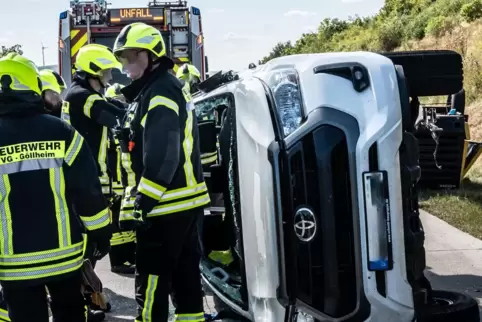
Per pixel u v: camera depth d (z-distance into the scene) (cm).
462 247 649
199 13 1092
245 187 344
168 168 355
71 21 1098
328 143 316
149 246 375
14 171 314
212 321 444
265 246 328
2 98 318
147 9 1092
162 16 1093
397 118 316
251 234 340
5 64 321
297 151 319
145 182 356
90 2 1101
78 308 337
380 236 312
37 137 318
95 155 496
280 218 319
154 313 377
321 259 320
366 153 312
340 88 320
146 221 361
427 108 973
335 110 317
